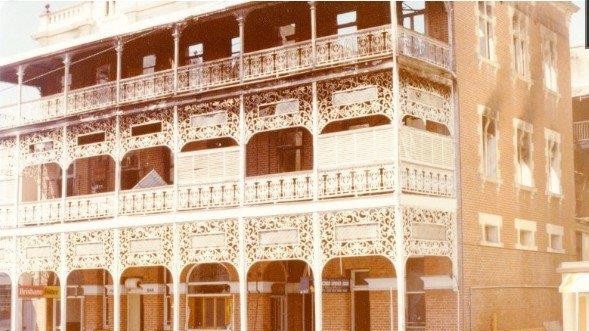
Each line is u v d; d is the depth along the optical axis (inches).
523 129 1120.8
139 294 1218.6
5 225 1192.2
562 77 1264.8
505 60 1090.7
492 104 1040.2
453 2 974.4
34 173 1312.7
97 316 1244.5
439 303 935.7
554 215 1184.8
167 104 1036.5
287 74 936.3
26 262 1162.0
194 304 1149.1
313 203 911.0
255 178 968.3
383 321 961.5
